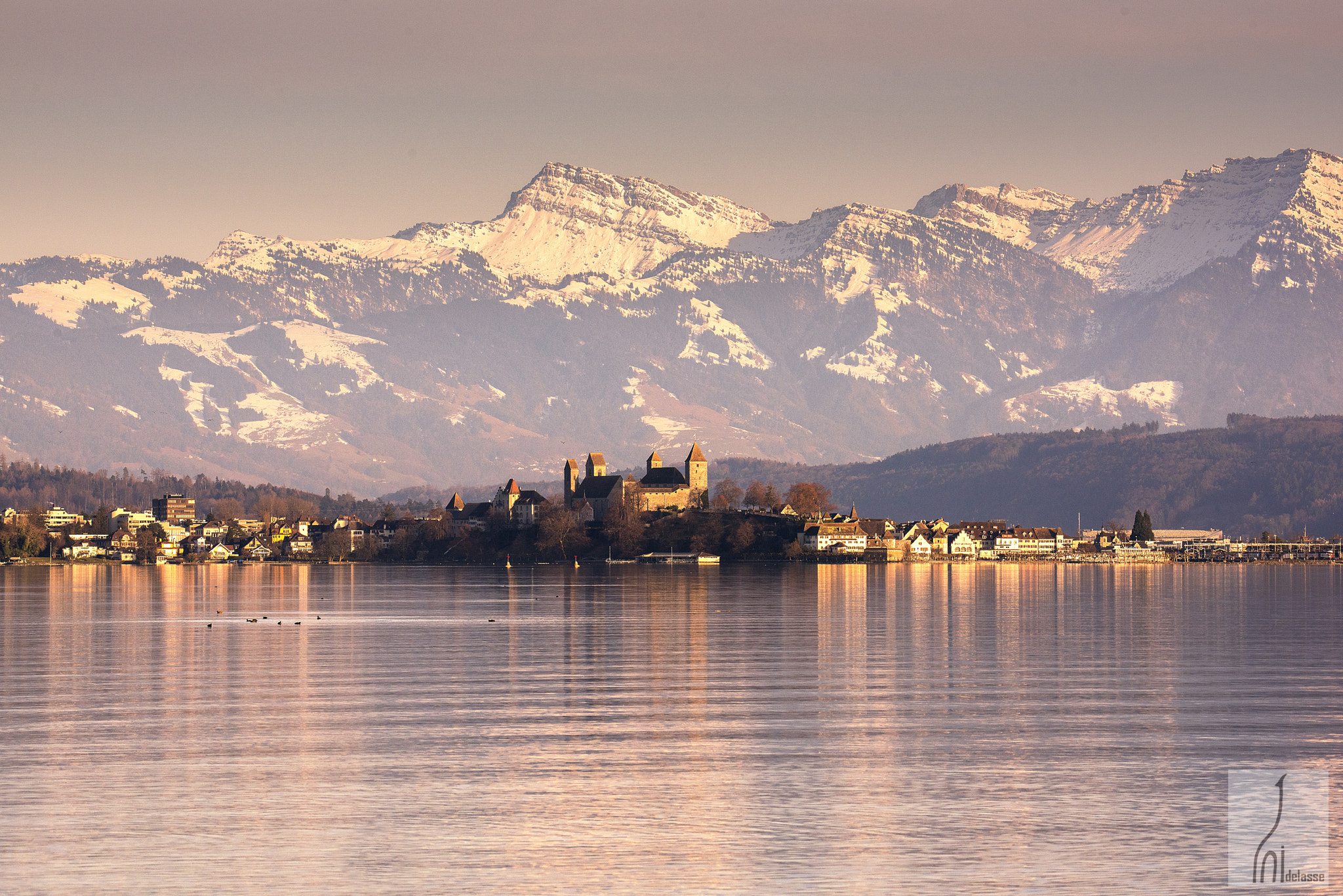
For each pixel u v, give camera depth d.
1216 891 189.12
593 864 197.25
